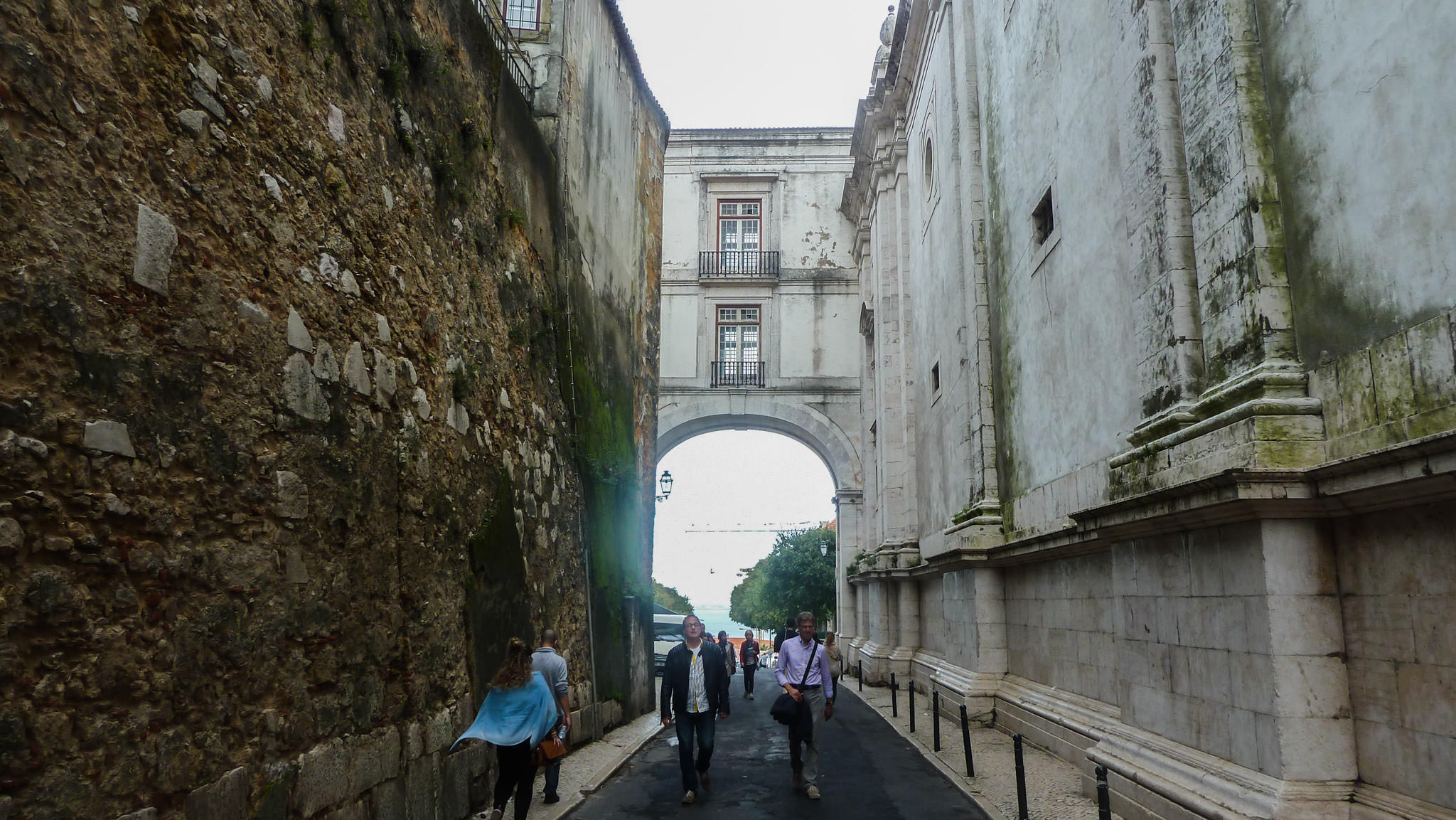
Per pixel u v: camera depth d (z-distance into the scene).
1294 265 5.44
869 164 25.75
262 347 4.43
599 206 13.55
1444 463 3.98
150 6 3.79
